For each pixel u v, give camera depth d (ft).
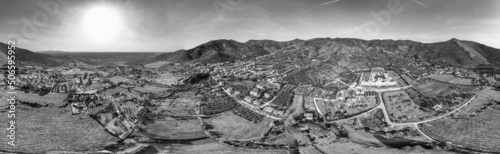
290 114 556.92
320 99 654.53
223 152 380.58
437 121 488.85
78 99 539.70
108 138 408.46
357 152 376.89
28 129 392.88
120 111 505.66
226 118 544.21
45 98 515.91
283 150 391.65
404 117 526.16
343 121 523.29
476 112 501.97
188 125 497.46
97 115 470.80
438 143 402.72
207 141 429.38
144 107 559.79
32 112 447.83
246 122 522.06
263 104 631.15
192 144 412.98
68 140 384.06
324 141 428.56
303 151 387.75
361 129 484.33
